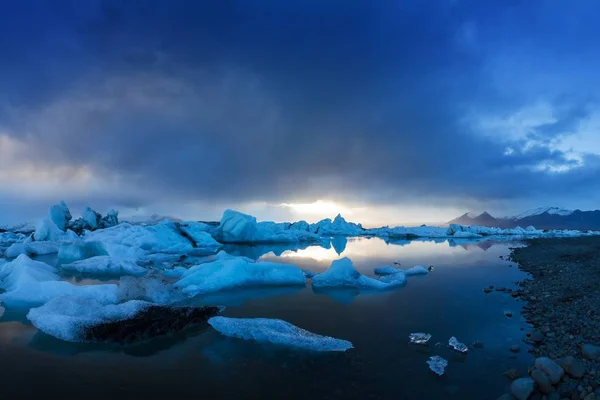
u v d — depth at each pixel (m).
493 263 14.31
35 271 9.52
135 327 5.88
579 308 6.62
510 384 4.20
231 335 5.77
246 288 9.51
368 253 18.67
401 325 6.37
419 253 18.50
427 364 4.74
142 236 20.00
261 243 26.53
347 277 9.84
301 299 8.33
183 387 4.14
